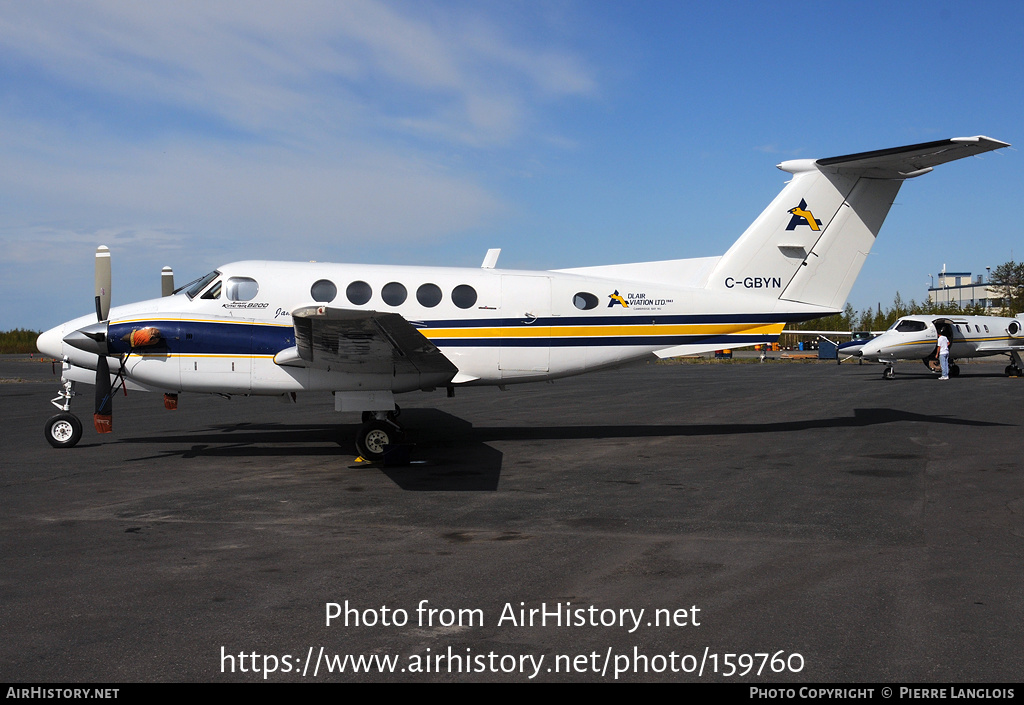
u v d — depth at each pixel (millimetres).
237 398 17953
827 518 5641
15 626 3568
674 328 10289
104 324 9102
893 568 4383
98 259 9906
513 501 6367
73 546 4984
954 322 23719
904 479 7168
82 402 17312
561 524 5531
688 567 4445
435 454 9023
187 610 3783
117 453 9297
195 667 3143
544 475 7590
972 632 3432
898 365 34594
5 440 10570
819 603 3822
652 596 3957
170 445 9984
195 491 6902
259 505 6281
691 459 8484
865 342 24781
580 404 15500
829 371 29219
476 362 9805
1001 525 5387
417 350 8320
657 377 25422
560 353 10031
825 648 3291
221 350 9125
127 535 5281
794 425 11531
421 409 14547
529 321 9898
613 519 5676
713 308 10383
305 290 9359
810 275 10570
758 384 21281
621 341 10195
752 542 4977
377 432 8398
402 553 4797
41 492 6867
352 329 7684
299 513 5973
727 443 9711
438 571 4410
